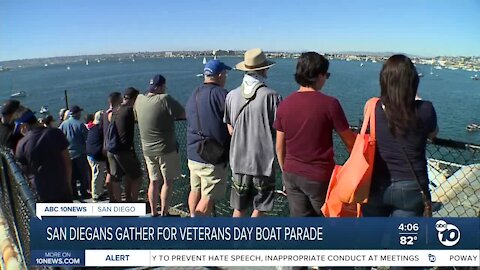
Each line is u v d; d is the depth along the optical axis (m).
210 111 3.97
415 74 2.47
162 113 4.63
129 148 5.44
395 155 2.57
